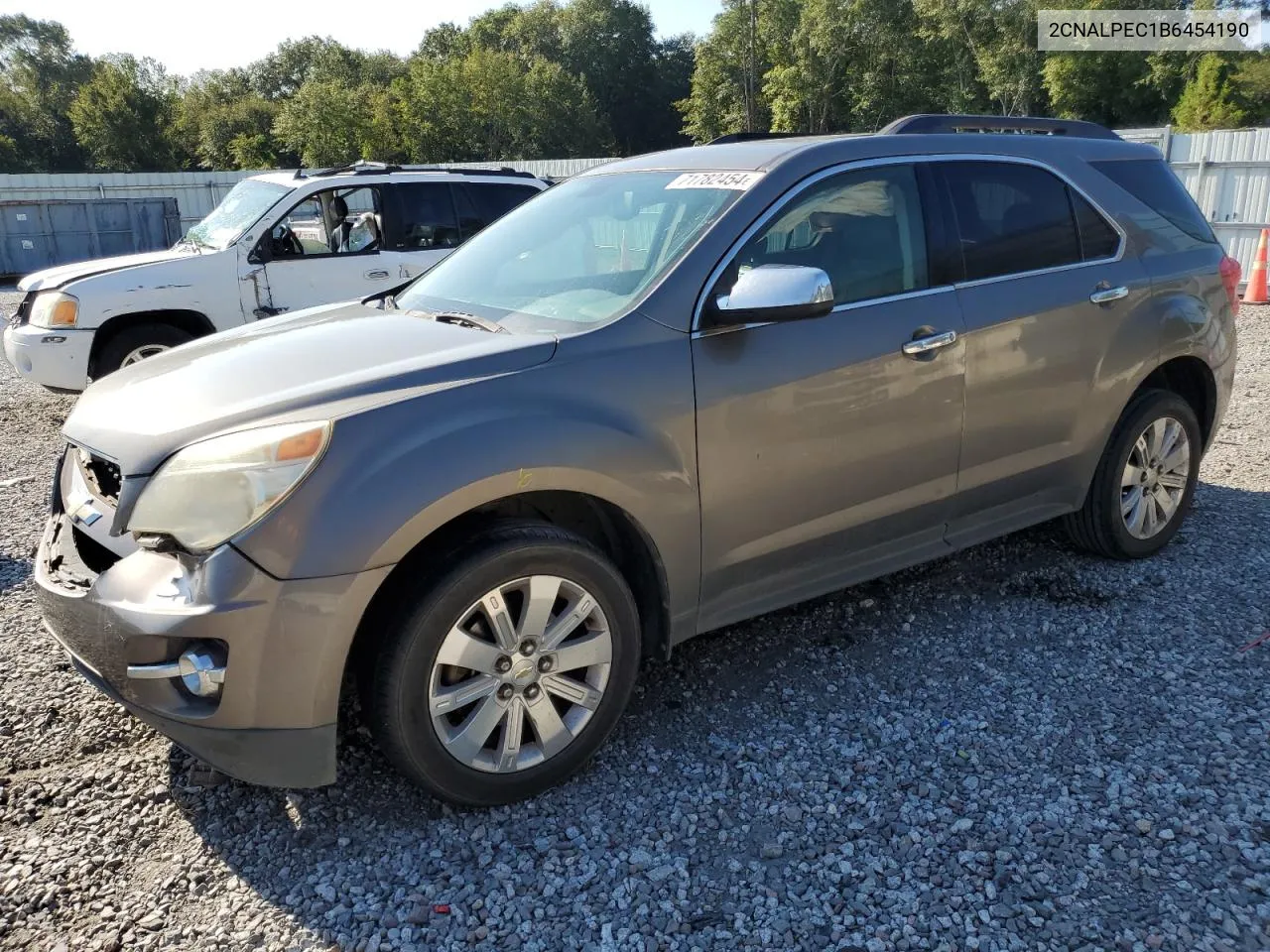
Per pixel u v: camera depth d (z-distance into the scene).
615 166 3.99
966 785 2.87
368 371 2.71
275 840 2.69
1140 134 14.06
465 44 97.44
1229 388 4.67
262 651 2.39
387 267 8.27
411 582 2.55
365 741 3.15
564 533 2.73
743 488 3.08
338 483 2.41
